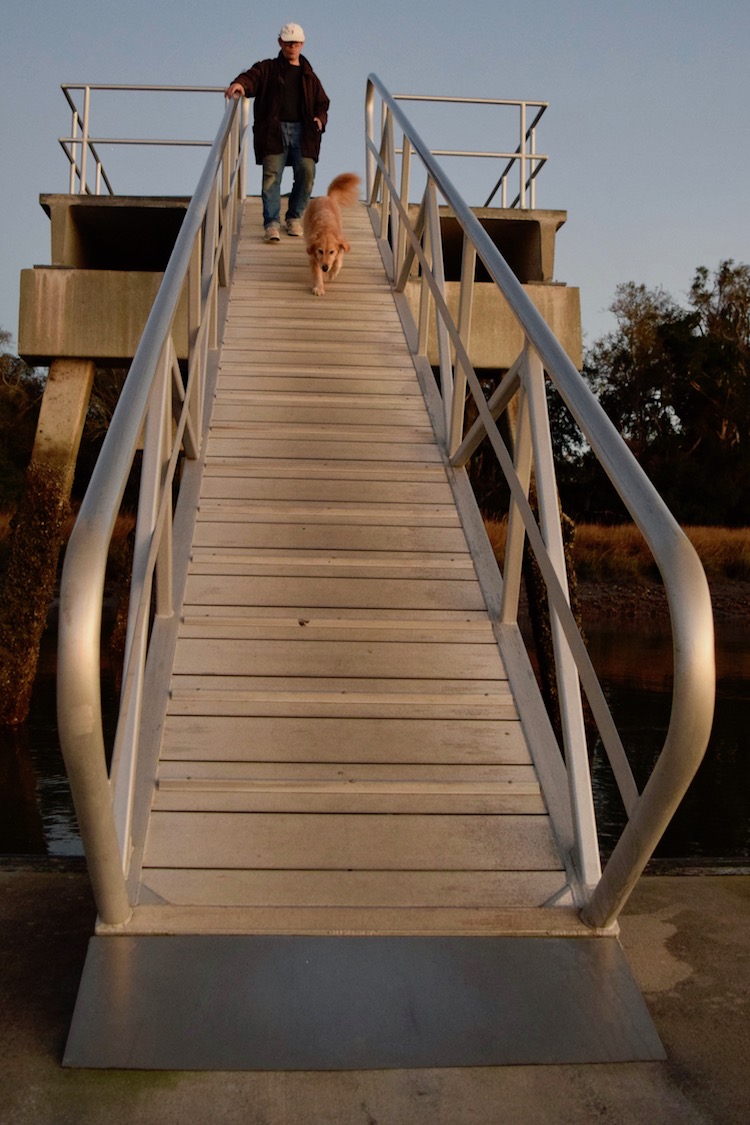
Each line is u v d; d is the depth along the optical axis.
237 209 7.84
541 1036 1.86
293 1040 1.82
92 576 1.69
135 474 20.27
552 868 2.34
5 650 7.22
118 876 1.96
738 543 21.94
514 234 8.49
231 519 3.74
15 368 35.28
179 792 2.47
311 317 5.80
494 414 3.47
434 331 7.19
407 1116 1.67
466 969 2.00
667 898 2.67
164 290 2.83
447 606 3.31
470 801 2.52
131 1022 1.85
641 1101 1.73
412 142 5.34
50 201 7.56
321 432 4.41
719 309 39.97
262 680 2.88
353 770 2.57
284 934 2.05
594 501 32.00
